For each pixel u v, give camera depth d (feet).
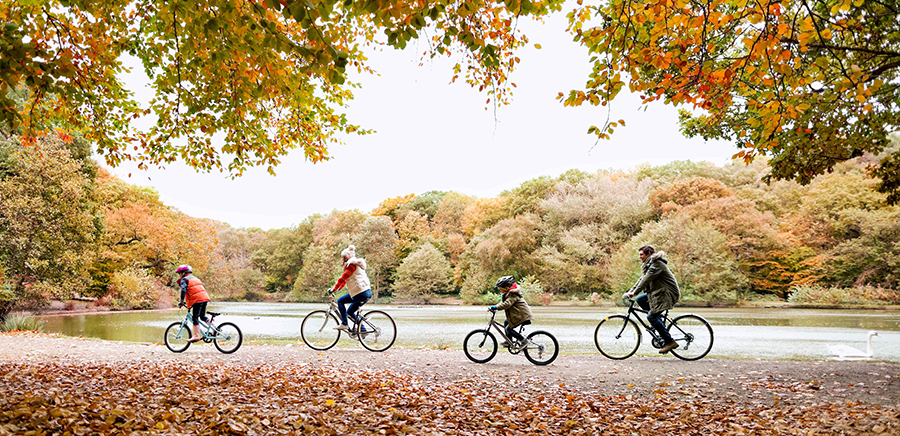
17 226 62.08
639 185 154.20
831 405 16.06
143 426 11.31
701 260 111.75
